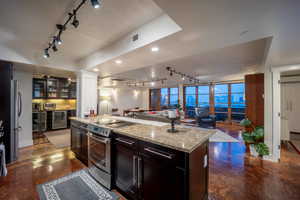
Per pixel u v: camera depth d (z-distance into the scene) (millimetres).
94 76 3832
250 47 2580
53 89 5633
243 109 6551
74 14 1517
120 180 1838
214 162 2760
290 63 2736
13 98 2795
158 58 2568
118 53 2422
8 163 2688
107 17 1773
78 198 1765
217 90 7320
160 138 1487
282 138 4012
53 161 2803
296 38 1715
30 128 3797
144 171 1523
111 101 8977
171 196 1280
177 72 4957
